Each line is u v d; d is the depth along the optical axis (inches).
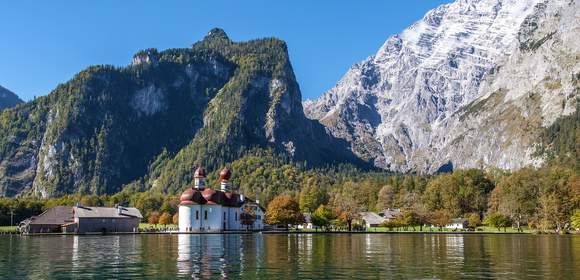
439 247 4658.0
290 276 2576.3
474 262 3203.7
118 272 2736.2
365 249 4335.6
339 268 2896.2
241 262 3208.7
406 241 5797.2
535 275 2596.0
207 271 2768.2
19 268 2933.1
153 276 2591.0
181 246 4773.6
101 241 5831.7
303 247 4581.7
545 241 5876.0
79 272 2746.1
